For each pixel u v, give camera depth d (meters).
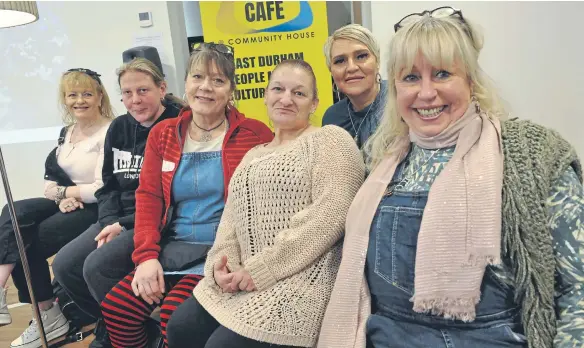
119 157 2.02
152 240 1.63
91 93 2.28
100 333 1.91
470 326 0.91
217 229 1.58
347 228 1.13
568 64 2.39
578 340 0.81
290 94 1.39
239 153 1.63
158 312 1.65
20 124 3.01
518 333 0.89
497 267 0.90
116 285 1.62
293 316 1.16
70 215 2.21
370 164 1.25
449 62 0.96
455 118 1.00
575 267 0.85
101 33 2.83
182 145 1.69
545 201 0.87
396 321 1.00
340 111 2.02
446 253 0.89
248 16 2.67
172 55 2.84
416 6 2.50
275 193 1.28
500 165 0.90
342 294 1.07
